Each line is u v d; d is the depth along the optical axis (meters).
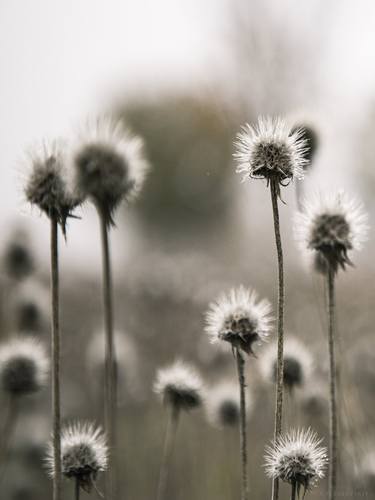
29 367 4.78
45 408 8.39
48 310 7.54
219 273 10.93
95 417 7.88
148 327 9.55
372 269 8.65
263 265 10.91
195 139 21.52
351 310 8.08
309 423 5.19
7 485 6.77
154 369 8.33
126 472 6.92
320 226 3.04
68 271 13.52
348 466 4.75
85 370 9.37
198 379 4.48
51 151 3.19
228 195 17.41
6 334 7.39
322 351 5.67
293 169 2.98
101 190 3.20
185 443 7.15
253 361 5.72
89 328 10.30
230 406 4.85
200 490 6.38
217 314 3.33
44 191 3.11
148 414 7.89
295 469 2.81
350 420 5.09
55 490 2.77
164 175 23.92
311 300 8.16
